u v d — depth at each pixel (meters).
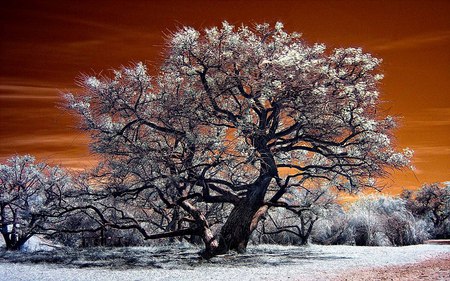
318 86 20.12
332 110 20.95
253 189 22.28
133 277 13.77
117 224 23.47
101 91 21.44
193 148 21.31
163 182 22.06
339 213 33.72
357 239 31.64
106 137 22.28
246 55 21.02
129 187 22.31
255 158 20.81
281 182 24.73
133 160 21.44
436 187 53.38
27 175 26.75
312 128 21.72
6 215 26.91
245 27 22.12
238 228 21.61
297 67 19.64
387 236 31.41
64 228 26.88
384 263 16.77
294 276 13.34
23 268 16.66
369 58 21.20
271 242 32.12
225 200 22.73
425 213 53.00
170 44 20.86
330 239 32.44
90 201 23.20
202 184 22.30
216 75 21.77
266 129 21.92
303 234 30.44
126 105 21.78
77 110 21.89
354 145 22.22
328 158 22.66
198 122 21.55
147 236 22.69
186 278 13.34
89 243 29.80
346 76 21.52
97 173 23.06
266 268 15.77
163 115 21.75
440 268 14.39
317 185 28.28
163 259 19.83
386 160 21.48
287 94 20.42
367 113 21.59
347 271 14.34
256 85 20.78
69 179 26.27
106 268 16.52
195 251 24.28
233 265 17.05
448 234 46.94
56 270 15.90
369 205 34.16
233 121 21.52
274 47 21.72
